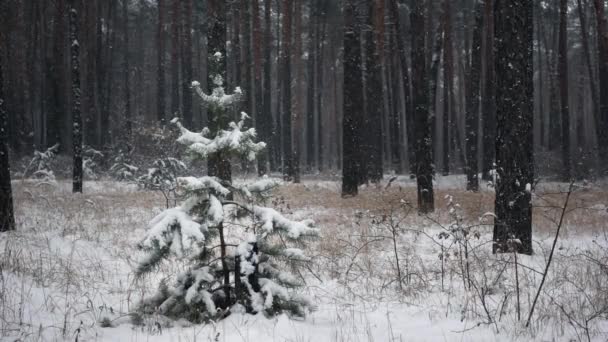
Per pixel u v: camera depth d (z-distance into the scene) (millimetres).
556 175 26172
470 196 16688
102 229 10164
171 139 21281
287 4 31688
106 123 33094
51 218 11227
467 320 5238
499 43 8406
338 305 5918
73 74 17828
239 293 5004
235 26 31203
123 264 7789
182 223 4566
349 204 14883
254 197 5297
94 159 27766
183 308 4992
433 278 6977
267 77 34344
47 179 19406
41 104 34719
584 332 4773
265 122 34219
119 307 5684
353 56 17703
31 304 5328
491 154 25547
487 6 25359
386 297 6219
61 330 4684
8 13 29094
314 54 44688
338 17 38312
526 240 8234
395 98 31766
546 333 4812
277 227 5004
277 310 5125
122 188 19438
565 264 7473
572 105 55094
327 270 7418
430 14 33031
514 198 8227
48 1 33594
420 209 13328
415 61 14172
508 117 8281
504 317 5301
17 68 31250
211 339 4473
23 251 7680
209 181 4879
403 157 43469
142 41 49031
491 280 6688
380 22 25781
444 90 30406
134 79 47219
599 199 16156
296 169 27672
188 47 34500
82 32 33750
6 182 9227
